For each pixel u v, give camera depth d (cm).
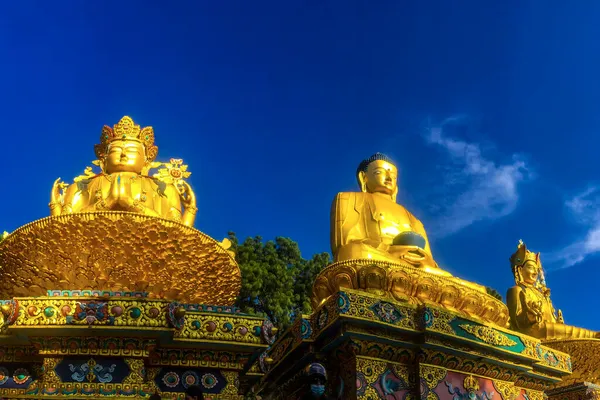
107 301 854
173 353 898
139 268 1027
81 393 823
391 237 1446
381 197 1551
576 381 1566
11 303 840
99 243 1000
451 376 1116
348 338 1034
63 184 1184
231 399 894
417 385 1067
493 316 1300
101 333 850
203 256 1080
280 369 1215
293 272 2411
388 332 1059
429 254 1423
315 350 1090
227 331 900
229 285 1168
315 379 788
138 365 858
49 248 999
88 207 1114
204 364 905
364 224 1468
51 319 834
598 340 1532
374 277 1186
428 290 1214
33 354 898
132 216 993
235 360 916
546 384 1285
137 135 1244
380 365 1059
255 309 2317
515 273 1717
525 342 1221
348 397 1033
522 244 1736
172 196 1204
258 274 2289
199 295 1114
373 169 1622
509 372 1202
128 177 1162
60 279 1022
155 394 793
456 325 1107
